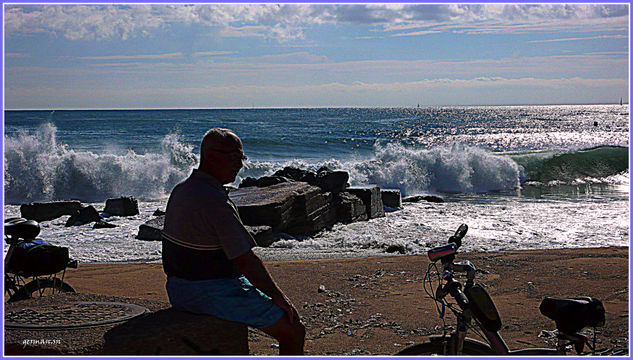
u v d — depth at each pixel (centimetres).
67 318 377
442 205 1822
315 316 585
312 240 1200
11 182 2092
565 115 16450
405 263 840
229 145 344
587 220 1466
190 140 5397
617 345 483
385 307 614
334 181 1480
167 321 345
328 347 489
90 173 2206
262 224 1192
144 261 945
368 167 2572
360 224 1423
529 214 1589
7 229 535
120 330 340
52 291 546
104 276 787
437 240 1188
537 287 691
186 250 344
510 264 821
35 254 520
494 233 1266
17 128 6875
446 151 2631
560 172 2906
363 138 6400
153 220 1228
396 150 2622
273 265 847
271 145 4856
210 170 346
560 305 320
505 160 2602
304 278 755
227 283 349
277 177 1450
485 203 1925
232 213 339
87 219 1381
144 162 2302
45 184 2131
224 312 345
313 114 15912
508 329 532
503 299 641
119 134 6334
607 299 635
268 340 514
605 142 6212
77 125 8175
